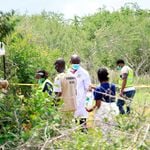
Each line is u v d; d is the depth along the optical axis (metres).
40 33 36.28
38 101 10.03
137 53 33.81
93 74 24.41
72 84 12.73
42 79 14.48
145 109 8.22
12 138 9.23
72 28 43.47
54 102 10.78
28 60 19.16
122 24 41.50
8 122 9.77
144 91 9.98
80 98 13.11
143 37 37.03
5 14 11.91
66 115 9.98
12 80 13.00
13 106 10.11
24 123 9.88
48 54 22.69
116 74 17.70
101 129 8.34
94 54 33.09
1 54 12.38
